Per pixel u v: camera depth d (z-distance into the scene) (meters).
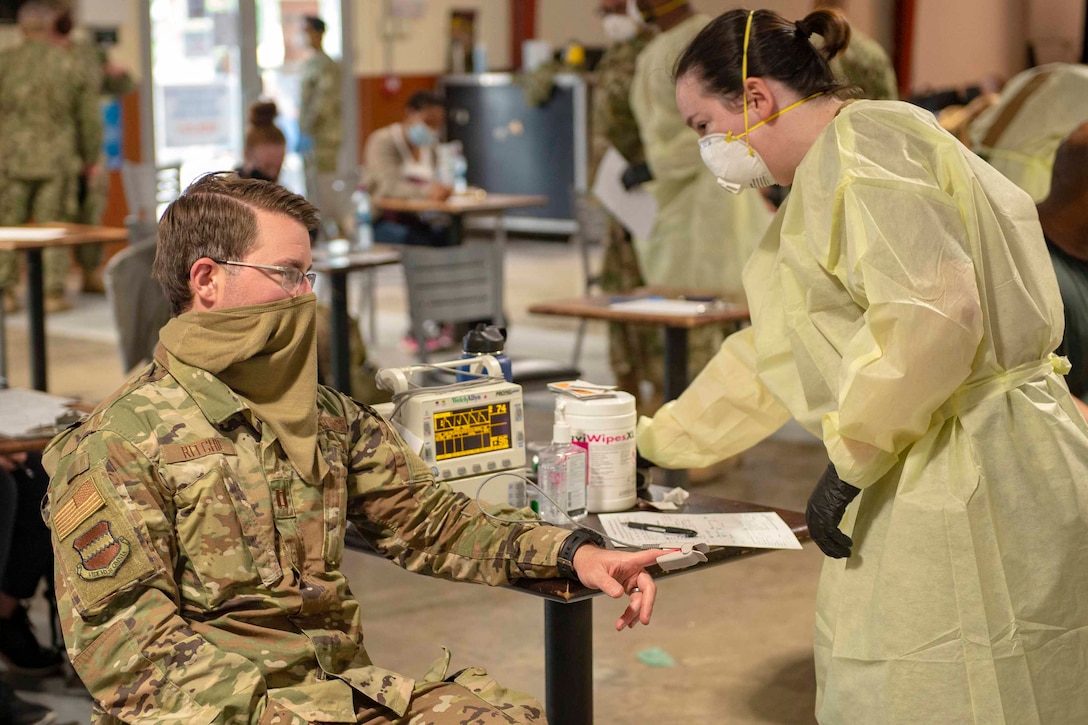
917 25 9.75
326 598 1.85
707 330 5.33
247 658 1.74
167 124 10.37
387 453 2.03
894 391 1.75
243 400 1.83
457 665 3.38
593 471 2.36
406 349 7.51
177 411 1.80
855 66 5.05
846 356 1.81
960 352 1.75
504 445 2.32
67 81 8.48
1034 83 4.44
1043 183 4.42
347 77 11.36
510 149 12.15
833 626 1.99
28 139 8.44
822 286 1.89
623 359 5.69
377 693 1.84
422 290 5.21
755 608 3.77
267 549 1.80
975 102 5.19
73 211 8.70
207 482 1.77
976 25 9.55
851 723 1.93
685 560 2.05
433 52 12.29
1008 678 1.84
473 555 2.03
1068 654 1.89
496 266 5.47
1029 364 1.89
